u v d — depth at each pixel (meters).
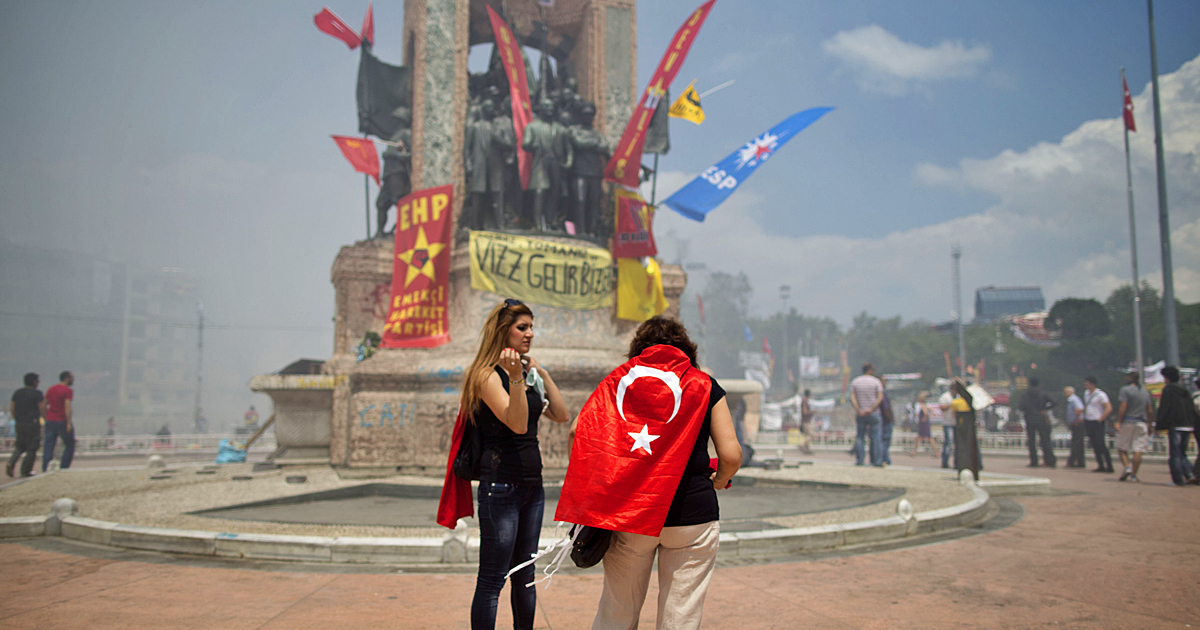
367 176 13.46
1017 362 61.50
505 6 14.87
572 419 9.87
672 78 11.66
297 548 5.18
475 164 11.49
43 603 3.96
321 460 11.98
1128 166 22.73
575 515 2.48
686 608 2.38
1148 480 11.66
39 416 12.34
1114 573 4.79
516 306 3.26
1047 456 14.69
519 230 11.38
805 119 11.70
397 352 11.06
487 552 2.99
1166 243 20.06
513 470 3.07
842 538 5.77
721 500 8.38
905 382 69.38
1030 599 4.12
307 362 14.09
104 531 5.71
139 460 18.16
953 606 3.98
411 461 10.59
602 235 12.41
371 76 13.71
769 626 3.62
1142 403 11.45
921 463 16.47
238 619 3.68
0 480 11.59
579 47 14.71
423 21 12.59
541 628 3.60
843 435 24.69
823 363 100.50
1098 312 44.91
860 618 3.75
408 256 11.56
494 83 12.81
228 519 6.39
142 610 3.83
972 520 7.05
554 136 11.66
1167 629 3.54
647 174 13.10
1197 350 31.28
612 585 2.52
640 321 12.73
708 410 2.56
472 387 3.14
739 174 11.59
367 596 4.17
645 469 2.44
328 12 13.37
